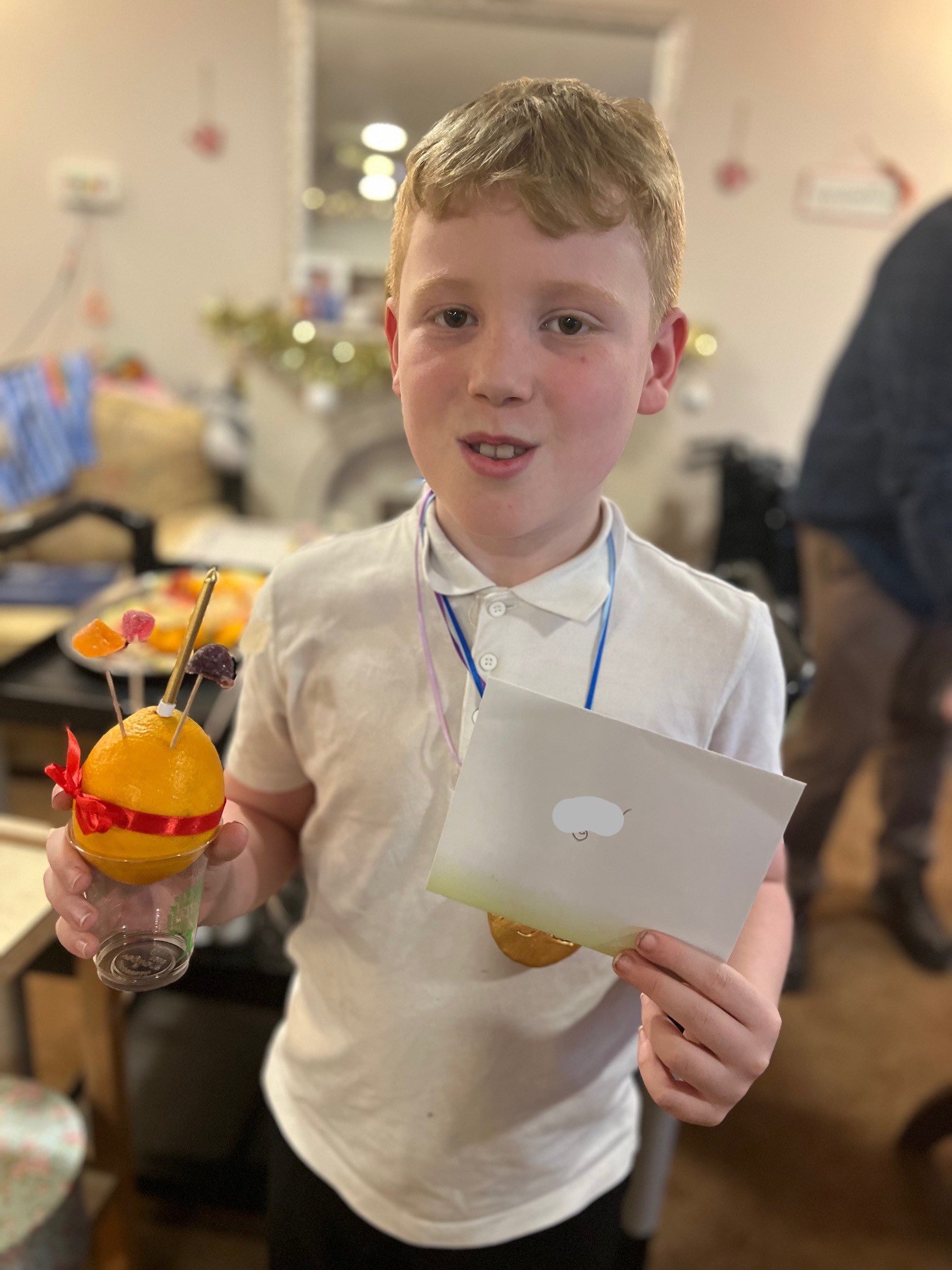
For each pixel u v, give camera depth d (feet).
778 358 10.75
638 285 1.59
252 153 9.86
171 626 4.27
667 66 9.61
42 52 9.51
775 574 9.77
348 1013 2.15
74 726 3.99
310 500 11.00
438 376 1.57
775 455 10.48
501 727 1.55
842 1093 5.05
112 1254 3.37
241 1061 4.40
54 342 10.53
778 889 2.18
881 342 4.89
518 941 1.90
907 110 9.79
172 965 1.69
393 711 1.97
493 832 1.61
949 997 5.81
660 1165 3.51
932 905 6.50
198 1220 4.08
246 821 2.23
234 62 9.53
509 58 9.53
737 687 1.95
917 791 6.19
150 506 9.55
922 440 4.68
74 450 9.17
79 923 1.65
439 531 1.94
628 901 1.63
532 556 1.88
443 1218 2.19
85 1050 3.09
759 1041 1.64
